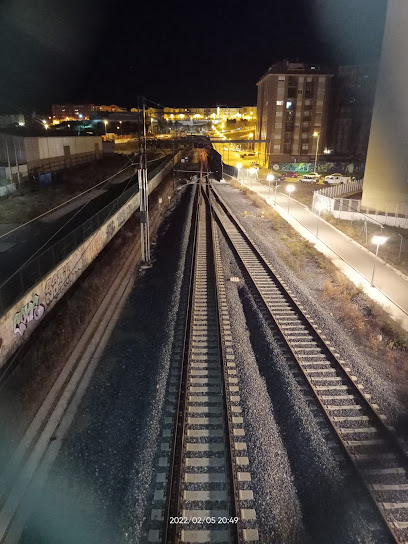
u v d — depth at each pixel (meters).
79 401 10.32
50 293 13.85
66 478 7.99
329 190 39.53
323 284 18.89
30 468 8.16
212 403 10.10
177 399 10.26
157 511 7.22
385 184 32.12
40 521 7.09
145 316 15.20
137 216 29.70
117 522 7.07
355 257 22.88
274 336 13.52
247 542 6.70
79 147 48.03
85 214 27.02
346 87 83.38
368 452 8.61
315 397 10.24
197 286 18.20
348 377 10.95
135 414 9.81
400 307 16.38
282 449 8.74
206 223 31.30
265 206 38.62
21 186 32.84
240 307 16.03
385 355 12.56
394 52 29.88
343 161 80.81
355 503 7.46
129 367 11.82
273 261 21.91
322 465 8.29
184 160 77.62
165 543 6.52
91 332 13.73
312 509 7.37
